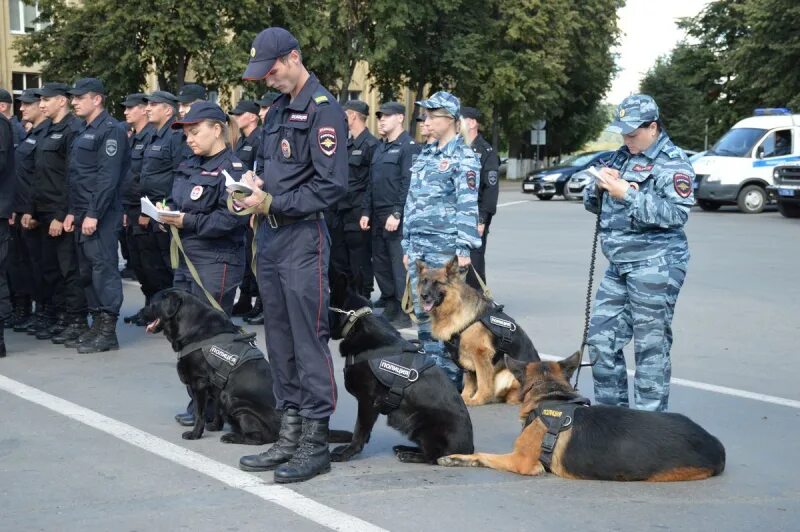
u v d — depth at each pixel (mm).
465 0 37781
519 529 3928
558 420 4590
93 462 4812
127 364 7246
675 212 4840
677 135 66125
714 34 35812
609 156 5273
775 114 24047
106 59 29516
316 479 4574
